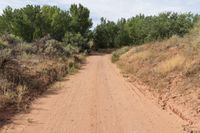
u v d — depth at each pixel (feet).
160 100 44.50
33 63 68.08
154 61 76.48
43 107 39.27
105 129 30.83
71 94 48.39
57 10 250.16
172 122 33.63
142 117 35.53
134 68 80.84
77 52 155.22
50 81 59.88
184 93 45.06
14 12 211.61
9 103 39.34
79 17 265.54
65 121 33.30
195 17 109.50
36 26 205.77
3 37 84.07
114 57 139.13
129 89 54.24
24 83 48.44
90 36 268.41
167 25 115.03
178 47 78.48
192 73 51.26
